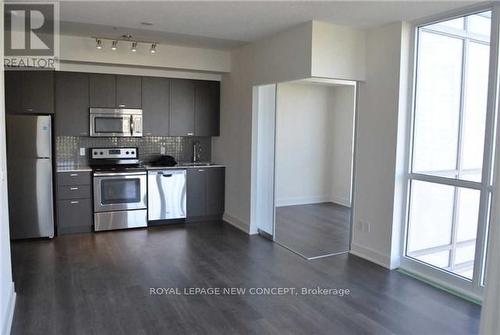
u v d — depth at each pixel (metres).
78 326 3.10
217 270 4.32
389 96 4.37
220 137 6.70
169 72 6.30
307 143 8.08
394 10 3.80
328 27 4.37
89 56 5.43
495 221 2.76
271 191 5.50
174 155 6.75
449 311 3.42
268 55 5.15
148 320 3.21
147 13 4.06
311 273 4.27
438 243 4.11
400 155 4.34
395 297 3.69
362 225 4.80
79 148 6.07
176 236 5.62
